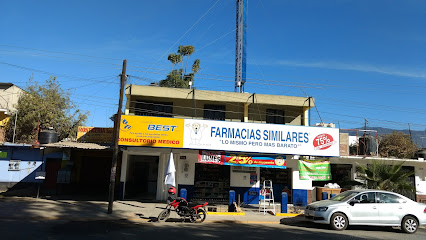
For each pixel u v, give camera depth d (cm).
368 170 1653
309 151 1770
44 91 2908
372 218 1231
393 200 1269
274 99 2105
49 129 2283
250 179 2000
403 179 1597
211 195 1972
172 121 1695
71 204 1662
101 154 2409
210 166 2025
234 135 1725
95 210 1512
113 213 1459
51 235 955
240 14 2445
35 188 2141
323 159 1856
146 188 2142
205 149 1700
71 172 2225
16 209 1422
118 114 1527
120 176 2095
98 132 2344
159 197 1944
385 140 2691
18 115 2653
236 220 1407
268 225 1341
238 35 2430
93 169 2422
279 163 1762
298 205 1956
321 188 2002
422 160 2091
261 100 2091
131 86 2039
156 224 1266
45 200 1772
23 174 2169
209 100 2116
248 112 2191
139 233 1041
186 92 2086
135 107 2122
